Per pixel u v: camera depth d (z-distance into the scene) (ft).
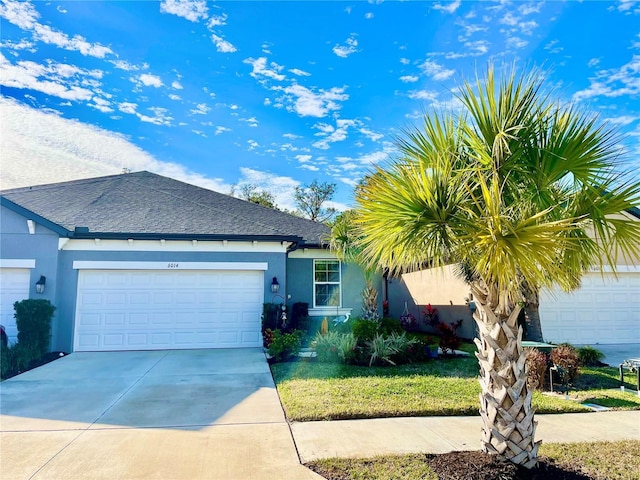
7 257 37.68
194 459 15.48
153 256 40.57
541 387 27.27
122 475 14.15
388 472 14.33
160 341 40.11
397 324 41.81
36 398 23.16
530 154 13.73
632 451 16.17
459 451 15.98
